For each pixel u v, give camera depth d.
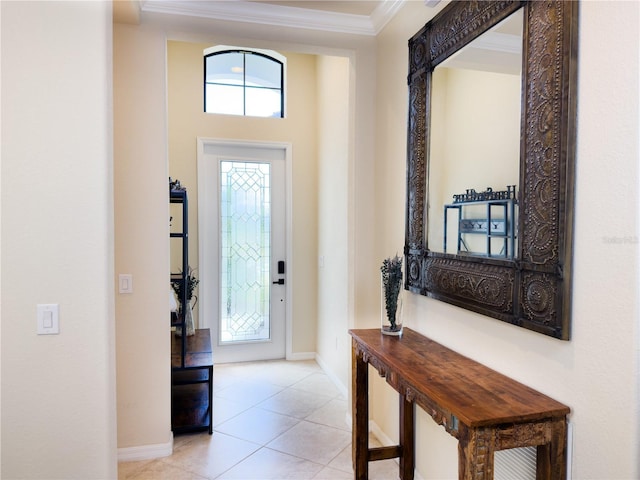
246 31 2.59
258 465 2.46
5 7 1.51
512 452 1.51
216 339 4.23
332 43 2.75
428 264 2.10
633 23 1.09
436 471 2.10
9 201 1.52
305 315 4.38
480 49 1.70
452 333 1.95
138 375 2.52
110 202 1.62
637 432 1.11
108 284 1.60
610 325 1.16
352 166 2.88
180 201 2.96
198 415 3.03
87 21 1.56
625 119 1.11
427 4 2.08
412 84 2.25
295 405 3.30
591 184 1.20
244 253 4.28
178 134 4.02
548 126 1.32
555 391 1.35
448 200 1.93
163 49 2.48
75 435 1.58
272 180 4.31
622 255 1.12
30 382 1.55
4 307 1.52
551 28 1.31
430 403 1.43
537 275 1.38
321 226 4.18
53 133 1.54
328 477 2.34
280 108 4.33
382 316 2.28
